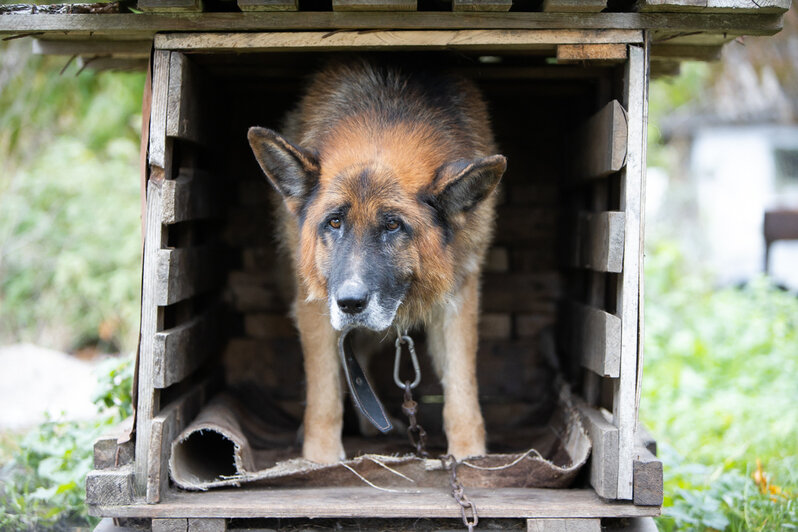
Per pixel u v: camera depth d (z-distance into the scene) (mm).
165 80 3473
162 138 3459
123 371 4500
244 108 5223
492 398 5309
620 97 3619
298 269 3916
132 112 10219
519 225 5383
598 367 3590
